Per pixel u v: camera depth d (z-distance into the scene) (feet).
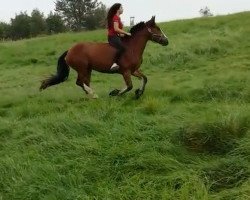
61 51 57.21
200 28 59.06
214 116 20.24
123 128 20.61
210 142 18.33
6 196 16.34
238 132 18.49
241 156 16.51
